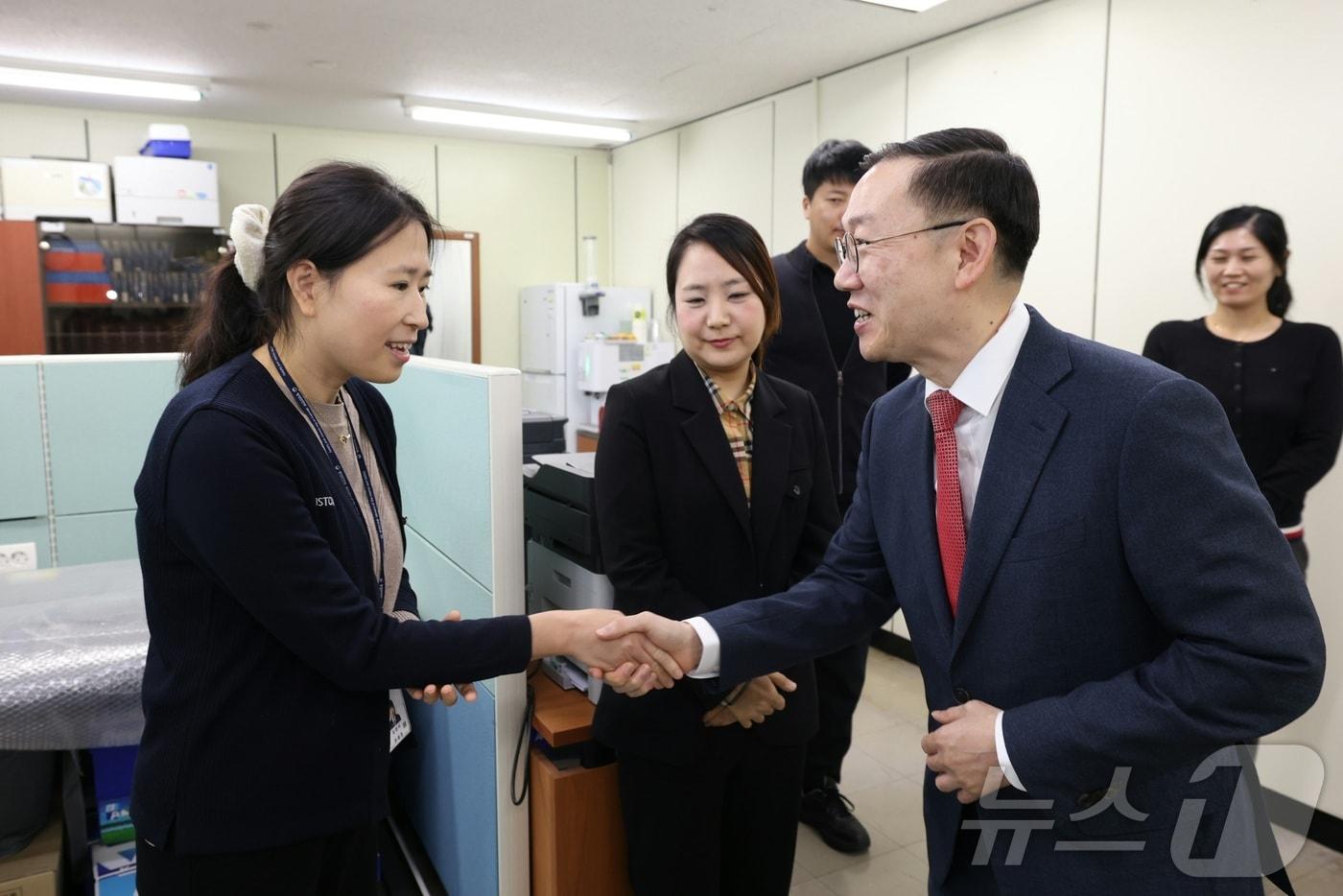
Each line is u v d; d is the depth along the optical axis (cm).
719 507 145
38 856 159
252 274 107
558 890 164
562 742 157
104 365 229
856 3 336
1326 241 246
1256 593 79
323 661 101
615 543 145
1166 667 83
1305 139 250
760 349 157
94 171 483
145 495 101
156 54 412
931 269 92
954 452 100
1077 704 85
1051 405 90
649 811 148
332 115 537
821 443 162
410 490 207
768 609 123
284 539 98
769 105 483
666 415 147
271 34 385
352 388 128
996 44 347
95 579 193
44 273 487
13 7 348
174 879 106
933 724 106
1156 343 254
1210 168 275
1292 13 250
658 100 497
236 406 99
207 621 102
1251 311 237
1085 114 314
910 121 392
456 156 610
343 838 120
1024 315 96
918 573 103
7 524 223
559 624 117
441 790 198
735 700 141
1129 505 84
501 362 639
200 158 546
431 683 109
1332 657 245
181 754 103
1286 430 231
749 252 143
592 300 580
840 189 215
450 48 404
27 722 141
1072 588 88
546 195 641
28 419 223
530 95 488
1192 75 278
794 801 156
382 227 103
